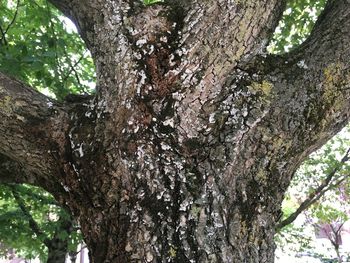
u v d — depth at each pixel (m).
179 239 0.86
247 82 0.95
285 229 4.03
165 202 0.88
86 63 2.67
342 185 3.68
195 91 0.93
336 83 0.95
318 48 0.98
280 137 0.93
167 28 0.98
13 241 2.89
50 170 1.01
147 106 0.93
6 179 1.16
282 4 1.06
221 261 0.85
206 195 0.88
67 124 0.99
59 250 2.92
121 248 0.89
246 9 0.98
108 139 0.93
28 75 2.14
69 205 1.01
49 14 2.17
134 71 0.95
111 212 0.92
